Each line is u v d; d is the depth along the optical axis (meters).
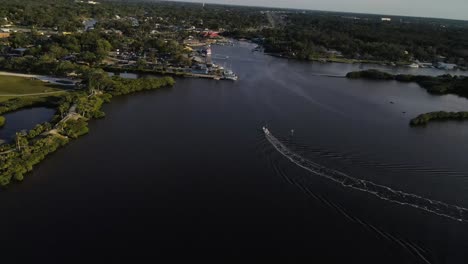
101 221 76.69
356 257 68.75
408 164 103.06
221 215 79.81
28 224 75.06
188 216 79.19
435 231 74.50
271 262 67.88
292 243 72.31
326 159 104.19
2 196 83.88
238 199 85.44
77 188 87.88
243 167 99.62
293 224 77.38
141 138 116.94
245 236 74.00
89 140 114.12
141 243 71.25
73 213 78.81
